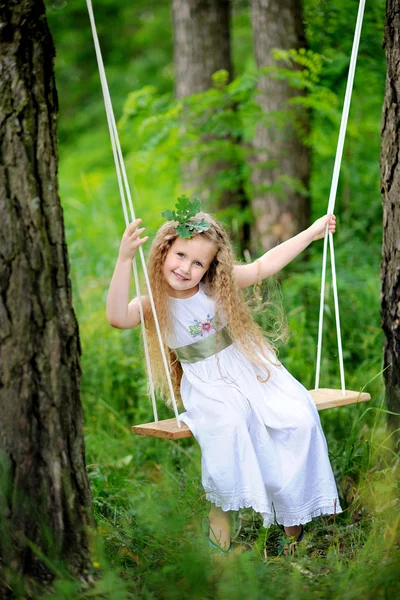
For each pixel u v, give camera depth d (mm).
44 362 2480
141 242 2912
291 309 5293
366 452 3398
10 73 2453
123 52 12359
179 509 3123
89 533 2574
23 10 2469
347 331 5203
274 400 3104
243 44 10094
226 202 6512
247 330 3205
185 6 6363
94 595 2406
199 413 3037
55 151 2562
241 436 2947
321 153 7012
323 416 4164
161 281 3170
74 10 11844
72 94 12484
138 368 4965
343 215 6785
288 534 3092
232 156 6125
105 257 6535
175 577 2521
